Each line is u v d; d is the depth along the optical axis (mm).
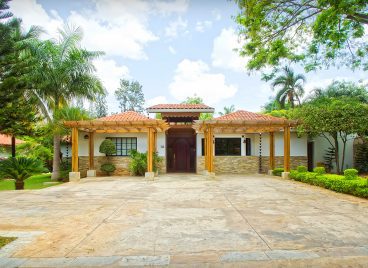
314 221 6352
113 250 4613
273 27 8609
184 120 21344
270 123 15281
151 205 8281
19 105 12961
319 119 14797
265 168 19219
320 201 8875
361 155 17922
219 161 19234
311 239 5086
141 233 5496
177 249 4633
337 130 14711
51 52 17281
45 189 12023
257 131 18203
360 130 14281
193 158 21609
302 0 7938
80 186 12930
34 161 14055
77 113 16750
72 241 5059
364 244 4824
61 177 17391
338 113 14641
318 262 4086
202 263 4074
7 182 18203
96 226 6012
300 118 15883
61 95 17891
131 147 18969
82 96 18500
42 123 17500
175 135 21438
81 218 6742
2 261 4180
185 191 11109
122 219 6609
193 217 6770
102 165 18094
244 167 19297
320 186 12125
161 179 15695
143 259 4227
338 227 5855
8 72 12078
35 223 6309
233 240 5055
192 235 5352
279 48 8648
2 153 25734
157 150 19406
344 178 10859
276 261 4125
